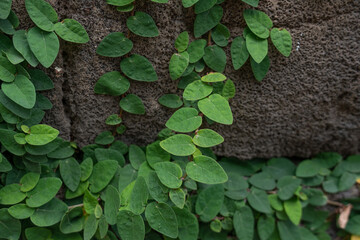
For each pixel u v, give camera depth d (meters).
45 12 0.41
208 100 0.44
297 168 0.50
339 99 0.47
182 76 0.45
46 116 0.45
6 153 0.44
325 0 0.43
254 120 0.48
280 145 0.50
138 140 0.48
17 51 0.42
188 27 0.44
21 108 0.42
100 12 0.42
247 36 0.44
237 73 0.45
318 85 0.46
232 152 0.49
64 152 0.46
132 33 0.43
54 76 0.43
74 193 0.46
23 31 0.41
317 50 0.45
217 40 0.44
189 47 0.44
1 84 0.42
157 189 0.44
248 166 0.50
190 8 0.43
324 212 0.51
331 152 0.51
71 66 0.44
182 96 0.46
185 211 0.44
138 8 0.43
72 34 0.42
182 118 0.43
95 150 0.46
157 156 0.46
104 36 0.43
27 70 0.42
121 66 0.44
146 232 0.46
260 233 0.49
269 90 0.46
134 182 0.45
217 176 0.42
